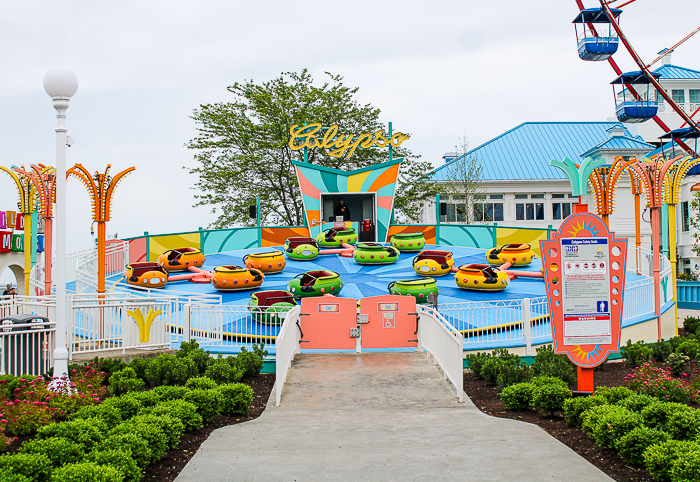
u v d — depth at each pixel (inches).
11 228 1072.8
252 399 394.6
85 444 268.4
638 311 669.9
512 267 1003.9
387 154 1787.6
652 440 259.8
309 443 302.5
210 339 583.2
